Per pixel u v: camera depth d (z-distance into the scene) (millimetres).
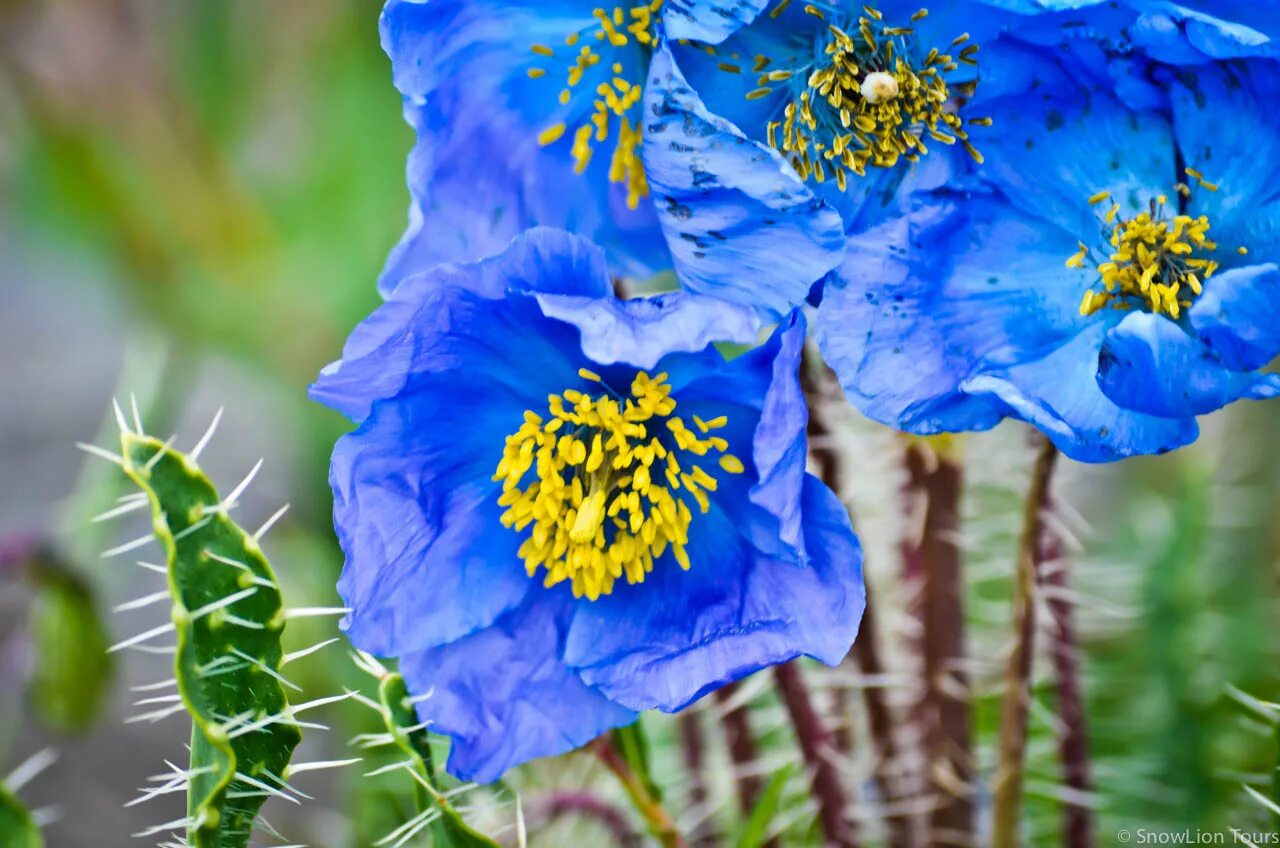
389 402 455
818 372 489
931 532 506
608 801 522
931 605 510
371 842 545
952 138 456
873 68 456
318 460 595
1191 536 562
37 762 511
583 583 459
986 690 543
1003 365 452
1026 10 438
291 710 448
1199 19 435
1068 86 456
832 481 489
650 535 460
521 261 443
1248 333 439
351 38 625
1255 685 556
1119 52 450
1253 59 445
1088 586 580
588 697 458
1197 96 453
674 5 436
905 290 451
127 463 438
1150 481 595
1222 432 578
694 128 433
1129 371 444
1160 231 456
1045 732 565
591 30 465
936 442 500
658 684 451
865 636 515
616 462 462
